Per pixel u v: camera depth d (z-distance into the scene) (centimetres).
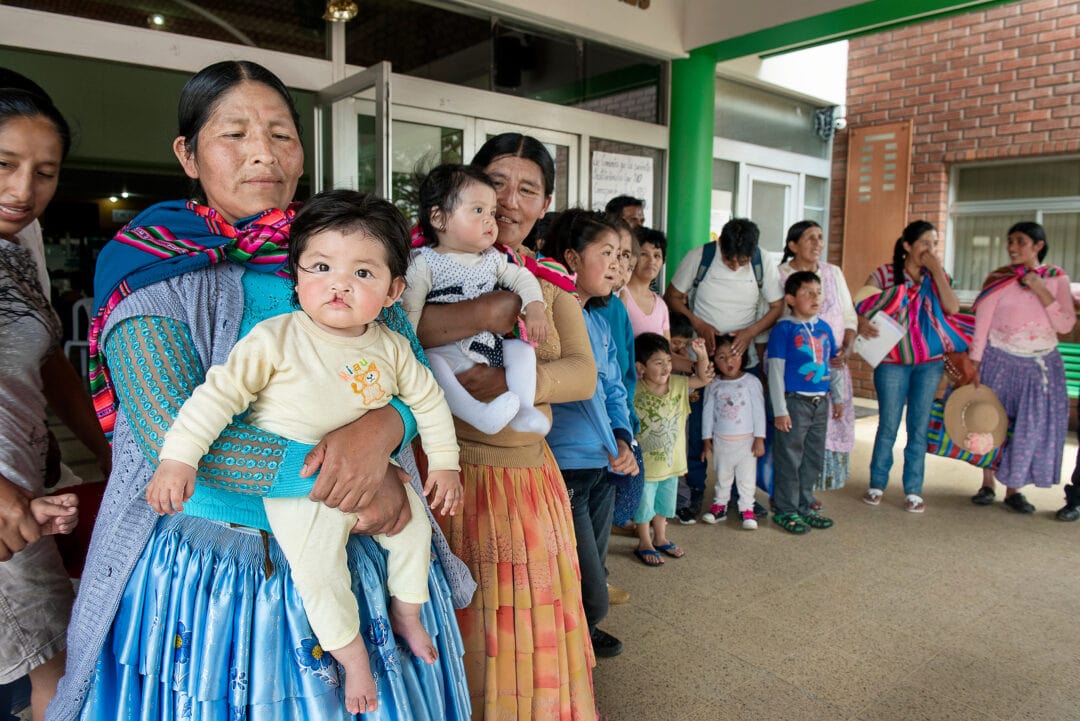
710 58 532
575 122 491
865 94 695
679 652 256
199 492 106
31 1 301
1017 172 643
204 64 344
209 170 118
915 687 237
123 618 108
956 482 469
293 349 107
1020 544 363
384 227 108
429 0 418
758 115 642
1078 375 587
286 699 108
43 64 319
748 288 388
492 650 160
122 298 109
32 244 157
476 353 158
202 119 117
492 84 456
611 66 515
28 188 132
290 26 374
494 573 161
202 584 106
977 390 405
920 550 354
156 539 108
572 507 204
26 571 134
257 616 107
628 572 324
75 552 150
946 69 648
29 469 134
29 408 135
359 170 374
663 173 552
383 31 405
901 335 401
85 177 439
